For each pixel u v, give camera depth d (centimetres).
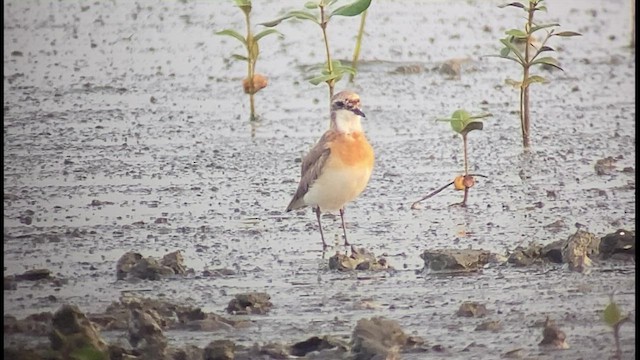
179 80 1216
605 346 926
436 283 997
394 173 1114
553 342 921
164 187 1093
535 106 1204
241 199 1081
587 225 1059
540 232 1054
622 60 1252
